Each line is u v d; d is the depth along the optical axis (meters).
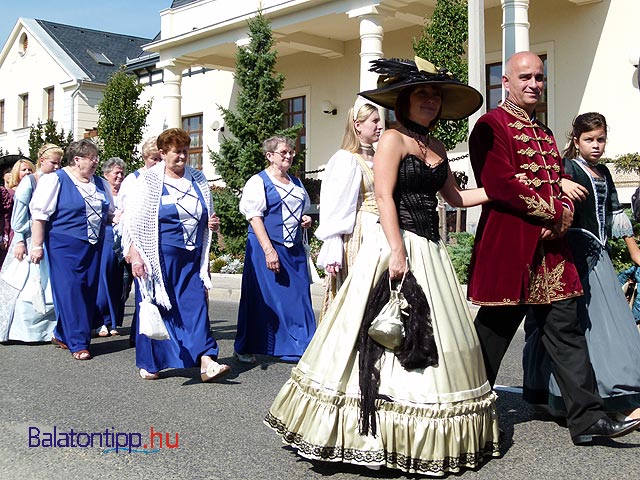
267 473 3.61
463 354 3.53
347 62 20.61
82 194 6.70
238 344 6.38
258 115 16.50
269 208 6.22
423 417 3.36
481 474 3.51
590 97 16.09
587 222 4.26
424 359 3.40
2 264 8.23
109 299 7.88
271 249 6.15
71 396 5.23
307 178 20.36
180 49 20.83
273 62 16.88
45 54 31.39
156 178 5.57
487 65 17.72
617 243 10.09
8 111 33.69
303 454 3.48
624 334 4.17
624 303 4.27
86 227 6.70
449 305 3.61
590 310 4.20
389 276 3.52
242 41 18.55
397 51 19.39
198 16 20.88
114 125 22.44
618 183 14.10
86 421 4.59
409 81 3.63
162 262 5.55
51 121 27.22
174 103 21.36
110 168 7.81
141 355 5.71
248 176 16.52
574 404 3.87
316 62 21.39
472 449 3.47
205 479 3.56
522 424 4.35
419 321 3.44
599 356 4.15
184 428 4.42
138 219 5.45
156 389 5.43
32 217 6.65
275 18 18.05
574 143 4.49
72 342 6.62
